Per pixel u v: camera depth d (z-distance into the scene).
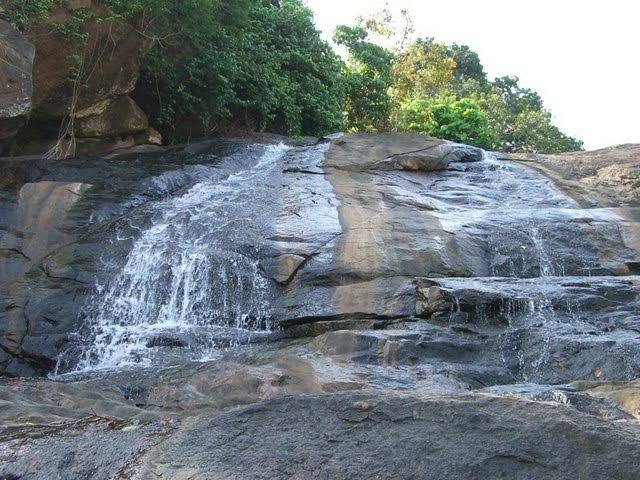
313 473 2.55
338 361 6.75
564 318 7.49
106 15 12.81
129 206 11.06
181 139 15.93
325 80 20.47
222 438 2.85
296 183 12.40
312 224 10.02
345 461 2.61
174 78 15.10
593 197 12.07
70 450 3.17
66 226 10.24
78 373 7.41
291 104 18.30
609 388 5.26
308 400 3.02
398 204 11.27
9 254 9.67
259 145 15.27
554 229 9.84
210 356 7.66
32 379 7.17
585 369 6.38
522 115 40.38
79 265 9.38
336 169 13.45
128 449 3.08
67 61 12.56
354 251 9.10
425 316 7.80
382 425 2.80
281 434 2.83
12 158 12.23
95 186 11.35
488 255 9.41
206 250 9.38
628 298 7.87
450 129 23.36
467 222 10.03
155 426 3.39
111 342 8.30
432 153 13.86
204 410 5.08
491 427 2.69
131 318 8.95
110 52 13.20
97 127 13.86
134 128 14.47
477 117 23.66
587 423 2.66
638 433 2.64
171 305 9.04
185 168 12.92
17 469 3.11
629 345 6.39
